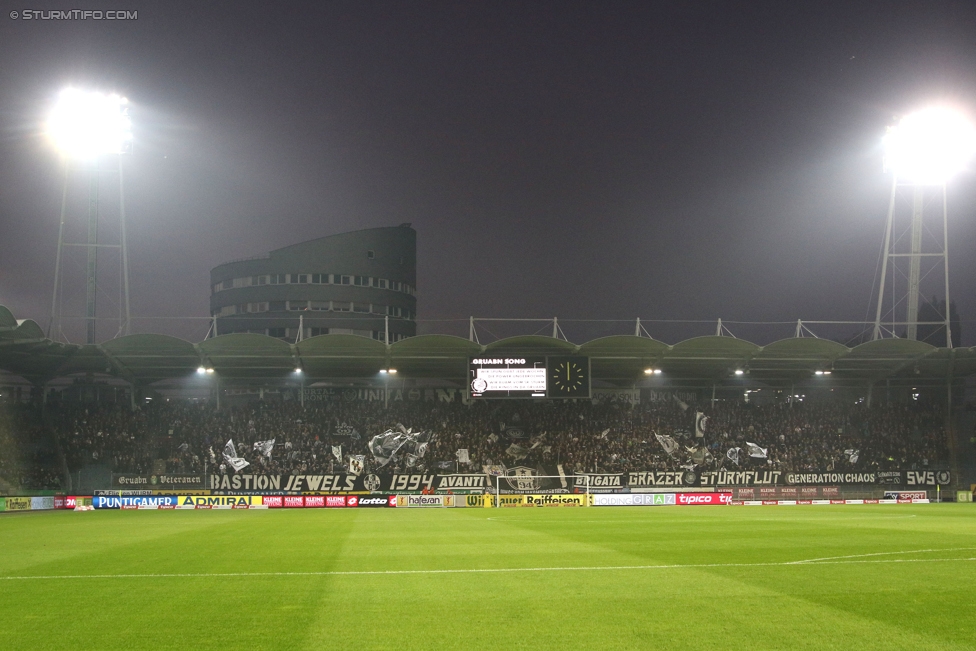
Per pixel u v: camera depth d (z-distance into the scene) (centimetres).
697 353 5309
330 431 5584
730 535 2325
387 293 9100
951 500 5388
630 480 5216
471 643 988
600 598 1247
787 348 5225
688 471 5278
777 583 1379
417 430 5600
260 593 1319
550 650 957
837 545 2000
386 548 1986
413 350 5169
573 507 4600
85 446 5247
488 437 5653
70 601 1271
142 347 4928
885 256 5500
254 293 8712
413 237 9656
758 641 994
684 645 975
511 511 4069
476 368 5225
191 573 1556
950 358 5472
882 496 5294
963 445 5875
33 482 4922
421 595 1284
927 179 5462
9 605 1242
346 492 4962
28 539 2375
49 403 5525
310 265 8750
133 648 982
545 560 1712
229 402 6438
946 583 1373
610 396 6203
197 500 4653
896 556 1752
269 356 5150
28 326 4169
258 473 5091
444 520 3228
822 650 956
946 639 999
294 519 3400
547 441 5638
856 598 1238
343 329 8725
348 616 1134
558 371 5250
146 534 2542
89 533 2614
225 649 972
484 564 1652
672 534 2378
